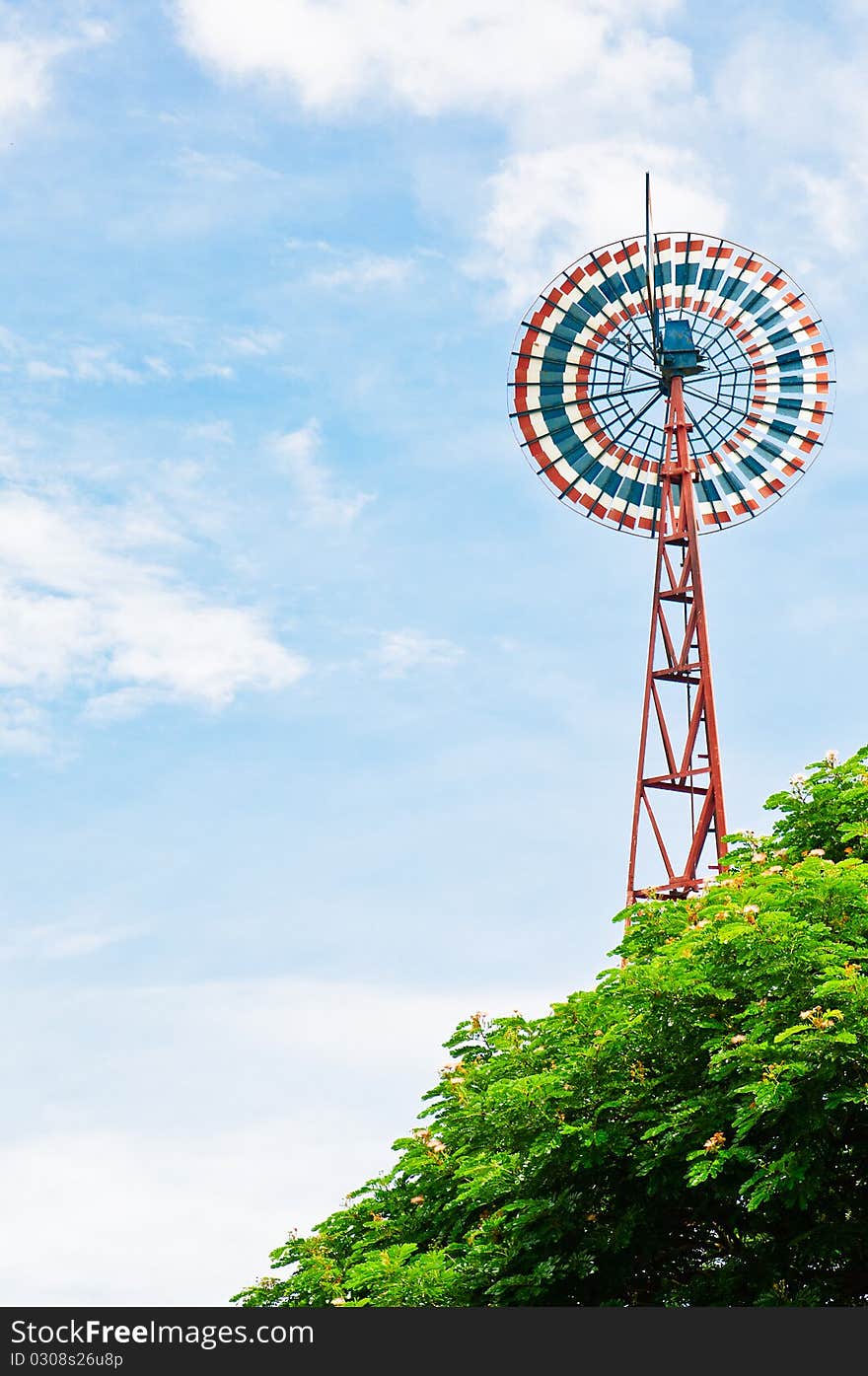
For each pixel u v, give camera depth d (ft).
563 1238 60.70
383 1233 70.18
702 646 135.03
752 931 56.49
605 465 151.02
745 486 154.71
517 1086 60.75
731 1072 57.52
